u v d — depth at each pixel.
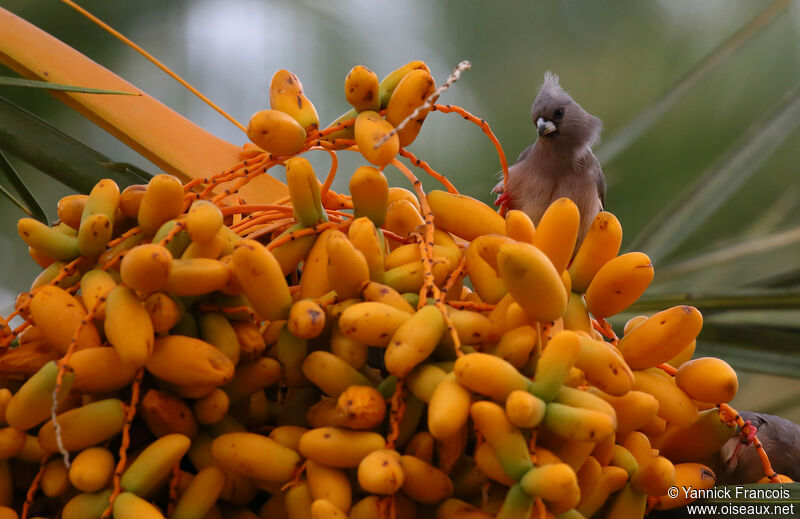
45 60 1.61
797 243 2.00
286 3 2.09
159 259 1.40
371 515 1.41
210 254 1.44
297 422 1.45
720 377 1.45
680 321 1.45
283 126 1.45
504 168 1.51
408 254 1.46
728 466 1.51
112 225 1.46
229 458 1.42
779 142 1.87
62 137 1.61
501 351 1.42
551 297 1.40
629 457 1.45
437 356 1.42
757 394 2.01
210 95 2.05
